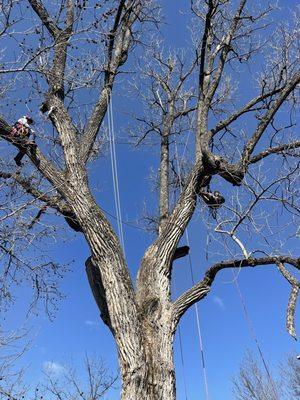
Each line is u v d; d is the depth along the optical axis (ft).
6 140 22.79
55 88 25.57
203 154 23.30
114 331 19.38
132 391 17.85
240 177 22.98
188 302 21.12
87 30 23.95
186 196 23.58
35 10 26.63
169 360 19.03
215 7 25.39
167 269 21.79
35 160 23.04
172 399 18.21
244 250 20.89
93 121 25.48
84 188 22.29
